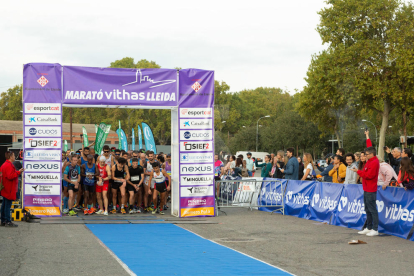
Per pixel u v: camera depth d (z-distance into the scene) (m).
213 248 8.19
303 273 6.25
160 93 13.27
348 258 7.35
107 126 23.61
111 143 82.44
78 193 14.33
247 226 11.26
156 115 85.50
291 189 13.92
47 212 12.60
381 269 6.53
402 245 8.58
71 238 9.04
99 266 6.53
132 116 82.81
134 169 13.78
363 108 43.00
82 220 11.91
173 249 8.05
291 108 115.12
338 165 12.42
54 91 12.72
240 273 6.22
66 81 12.79
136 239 9.10
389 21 39.34
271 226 11.27
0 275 5.88
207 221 12.17
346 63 40.69
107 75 12.99
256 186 15.58
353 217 10.91
